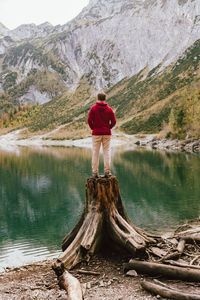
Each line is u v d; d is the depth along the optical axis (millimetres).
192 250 7055
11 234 14812
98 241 6977
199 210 17172
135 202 20219
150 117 119562
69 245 7082
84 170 40562
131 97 184125
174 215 16281
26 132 187875
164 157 50531
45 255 11422
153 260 6375
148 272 5906
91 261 6773
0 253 11805
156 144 82500
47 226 16375
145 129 111438
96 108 6914
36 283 6469
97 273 6156
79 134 141875
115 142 99688
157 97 152125
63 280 5844
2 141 162250
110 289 5488
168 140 81500
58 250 12062
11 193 26703
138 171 35719
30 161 55031
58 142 129875
